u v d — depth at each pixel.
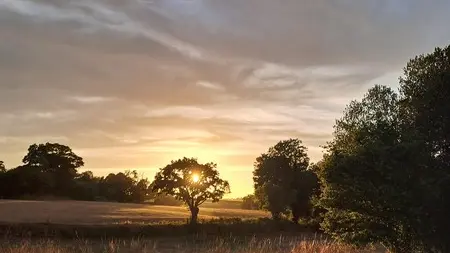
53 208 83.94
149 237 53.62
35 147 128.00
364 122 27.53
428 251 25.55
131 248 37.28
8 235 46.34
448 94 27.36
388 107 27.88
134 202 147.00
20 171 120.56
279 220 71.88
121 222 62.34
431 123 27.50
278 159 81.25
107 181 150.00
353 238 25.50
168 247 40.78
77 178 150.25
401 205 23.66
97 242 46.22
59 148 130.62
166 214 85.56
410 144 24.38
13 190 117.06
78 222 60.31
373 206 24.69
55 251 31.44
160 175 66.62
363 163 24.48
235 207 140.12
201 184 65.50
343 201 25.25
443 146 27.06
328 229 27.30
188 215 85.94
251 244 34.81
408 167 24.27
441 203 24.67
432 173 25.22
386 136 25.52
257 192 79.75
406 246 25.81
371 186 23.94
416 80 28.53
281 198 75.88
